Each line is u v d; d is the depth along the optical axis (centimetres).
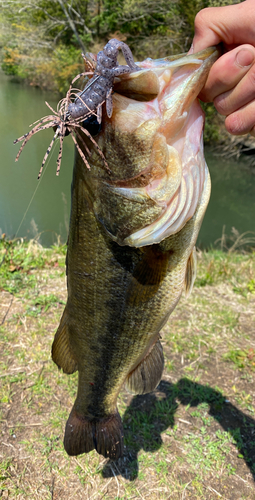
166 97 33
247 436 68
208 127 343
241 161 352
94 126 33
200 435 67
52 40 442
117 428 49
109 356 43
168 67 32
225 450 65
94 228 37
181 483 60
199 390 75
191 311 99
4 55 464
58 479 59
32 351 79
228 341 89
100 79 29
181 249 38
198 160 36
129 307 40
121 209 35
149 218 35
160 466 62
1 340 82
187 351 85
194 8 310
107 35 414
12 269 105
